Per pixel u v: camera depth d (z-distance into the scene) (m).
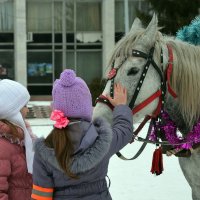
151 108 3.39
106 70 3.43
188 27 3.98
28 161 3.10
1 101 3.17
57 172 2.61
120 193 6.45
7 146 3.05
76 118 2.64
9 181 3.09
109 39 25.56
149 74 3.34
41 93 26.72
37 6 26.69
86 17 26.95
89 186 2.66
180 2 18.47
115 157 8.85
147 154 9.10
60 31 26.91
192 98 3.45
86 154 2.55
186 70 3.45
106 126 2.67
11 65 26.47
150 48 3.39
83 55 27.08
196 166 3.64
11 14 26.36
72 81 2.64
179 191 6.53
